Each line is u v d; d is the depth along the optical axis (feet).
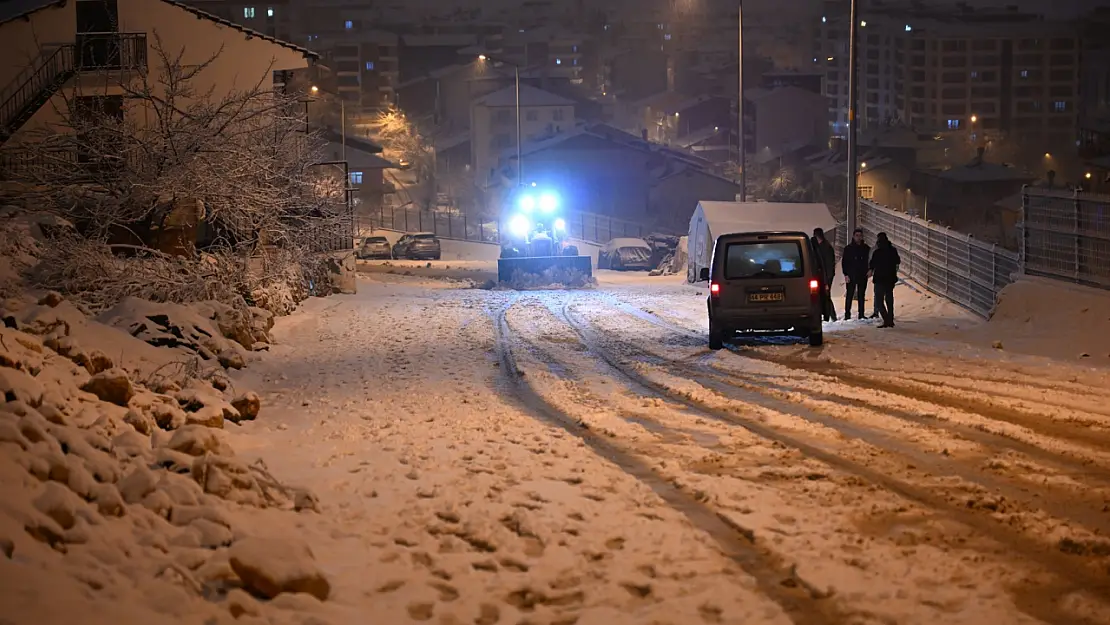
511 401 79.82
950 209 561.02
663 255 355.15
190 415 64.34
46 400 51.37
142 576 35.37
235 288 131.34
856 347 110.93
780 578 39.63
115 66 212.23
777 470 55.62
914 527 45.27
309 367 100.94
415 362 103.55
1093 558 41.14
